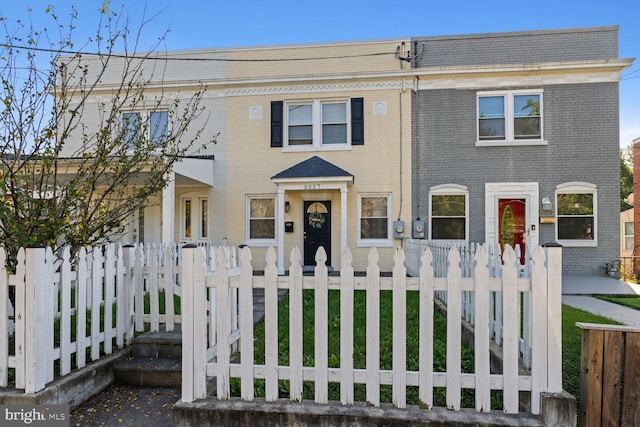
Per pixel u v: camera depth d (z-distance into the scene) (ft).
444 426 8.46
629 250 57.82
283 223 36.35
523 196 36.45
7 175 12.12
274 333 9.43
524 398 9.37
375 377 9.07
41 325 10.06
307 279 9.43
